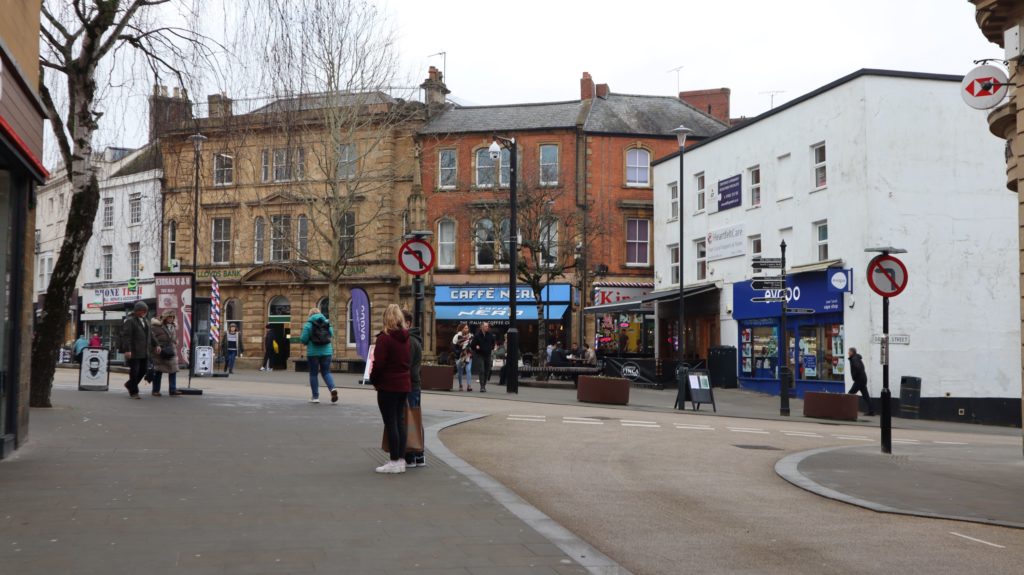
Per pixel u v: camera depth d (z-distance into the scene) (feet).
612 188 152.25
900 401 94.02
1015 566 24.00
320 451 39.22
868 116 96.99
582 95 158.81
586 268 142.92
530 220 132.77
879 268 51.90
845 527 28.66
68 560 20.54
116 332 176.65
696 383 84.12
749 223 117.60
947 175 97.86
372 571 20.29
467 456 41.06
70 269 54.19
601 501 31.37
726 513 30.32
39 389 53.42
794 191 108.78
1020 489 37.40
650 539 25.67
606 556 22.49
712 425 66.95
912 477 40.57
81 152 53.67
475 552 22.26
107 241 177.58
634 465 41.34
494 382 108.37
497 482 32.24
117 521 24.68
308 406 60.49
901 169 97.19
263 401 63.93
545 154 153.48
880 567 23.39
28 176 36.86
